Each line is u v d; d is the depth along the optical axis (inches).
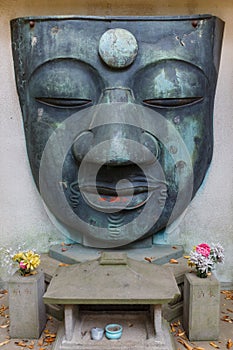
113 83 81.0
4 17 90.4
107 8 89.8
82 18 80.4
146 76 82.2
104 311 80.0
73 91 81.9
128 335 72.1
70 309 70.2
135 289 69.1
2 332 81.4
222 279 99.7
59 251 93.0
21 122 94.4
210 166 95.3
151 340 69.7
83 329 74.3
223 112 93.2
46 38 81.7
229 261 98.8
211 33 83.7
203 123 88.8
